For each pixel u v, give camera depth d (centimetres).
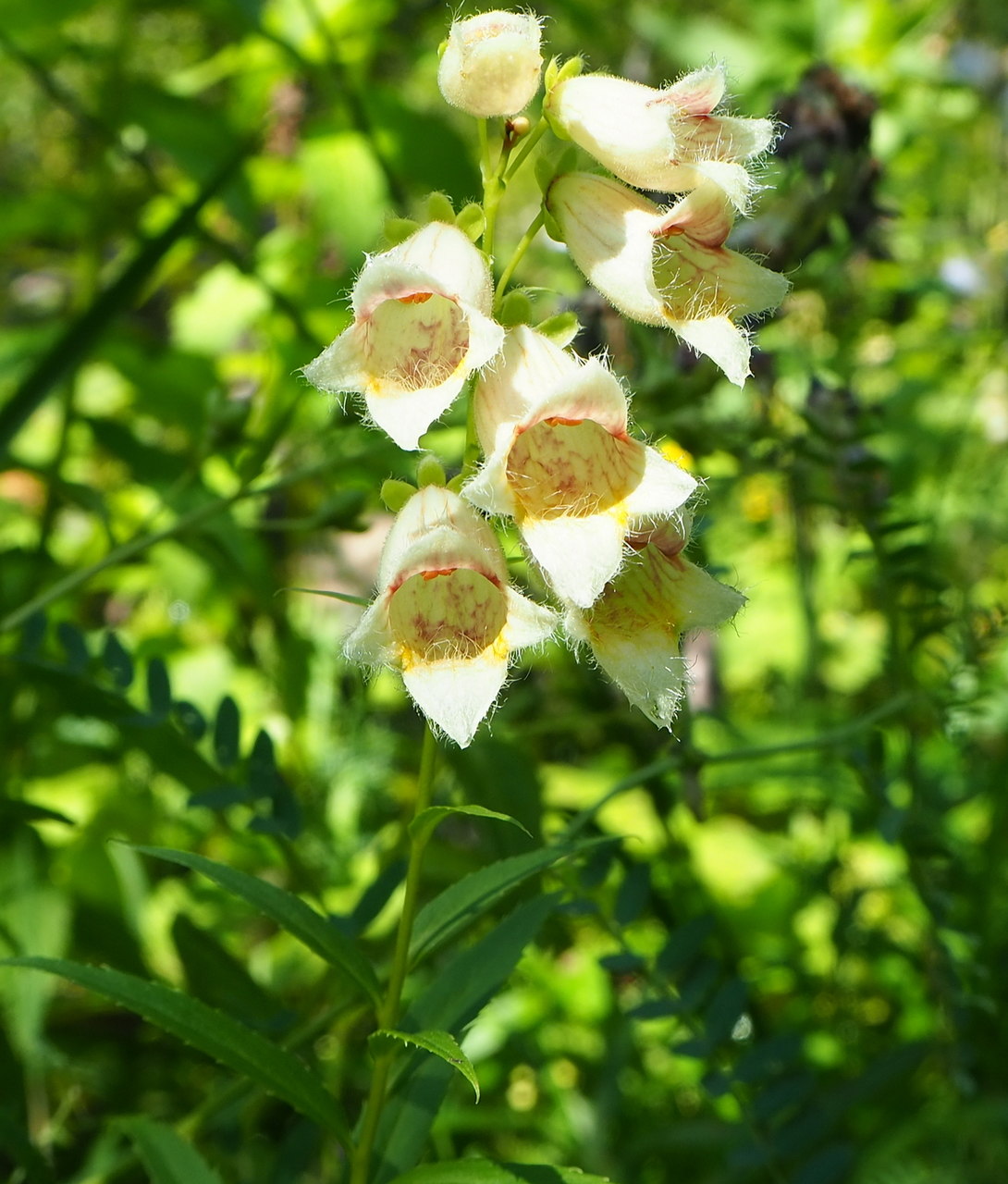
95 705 30
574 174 23
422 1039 22
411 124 42
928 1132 32
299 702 42
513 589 22
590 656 24
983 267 52
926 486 52
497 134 24
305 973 39
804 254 33
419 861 23
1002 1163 31
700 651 46
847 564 33
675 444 33
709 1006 28
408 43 46
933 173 56
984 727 39
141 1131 25
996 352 49
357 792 41
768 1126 29
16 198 42
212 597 47
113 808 39
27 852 34
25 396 33
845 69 51
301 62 38
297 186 47
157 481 39
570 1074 39
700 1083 28
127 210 47
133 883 38
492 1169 23
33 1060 33
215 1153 31
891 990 38
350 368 22
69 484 33
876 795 32
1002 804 36
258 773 29
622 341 32
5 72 78
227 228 53
